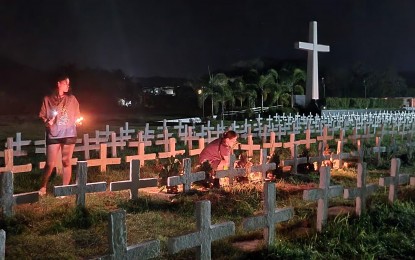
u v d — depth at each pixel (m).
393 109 62.56
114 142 18.27
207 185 11.73
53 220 8.55
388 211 9.69
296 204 10.51
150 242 5.86
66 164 11.09
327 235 8.37
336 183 13.27
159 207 9.94
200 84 46.94
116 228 5.52
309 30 50.47
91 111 60.47
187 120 39.75
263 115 48.09
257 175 12.91
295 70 54.47
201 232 6.28
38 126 36.28
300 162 14.86
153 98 68.56
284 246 7.49
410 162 18.47
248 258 7.19
